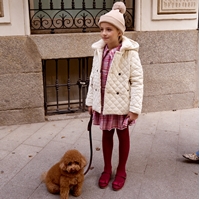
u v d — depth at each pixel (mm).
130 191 2639
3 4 3779
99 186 2693
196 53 4715
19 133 3926
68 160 2287
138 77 2396
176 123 4273
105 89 2420
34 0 4363
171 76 4676
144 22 4379
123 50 2344
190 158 3084
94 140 3695
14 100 4129
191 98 4902
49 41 4062
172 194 2596
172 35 4500
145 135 3848
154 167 3047
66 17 4566
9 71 4000
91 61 4668
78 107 4855
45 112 4496
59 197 2555
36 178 2852
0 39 3857
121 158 2705
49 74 4625
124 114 2482
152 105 4727
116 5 2479
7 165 3092
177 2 4402
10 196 2576
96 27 4609
